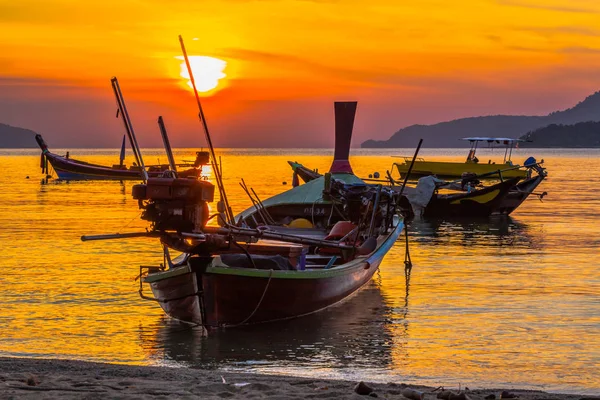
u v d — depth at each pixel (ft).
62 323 49.19
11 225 111.45
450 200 127.24
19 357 38.55
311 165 407.64
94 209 140.56
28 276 66.23
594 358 41.70
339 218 76.13
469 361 40.98
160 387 28.81
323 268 55.98
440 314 52.75
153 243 88.38
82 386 28.60
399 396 28.48
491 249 88.48
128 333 46.80
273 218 78.64
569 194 186.91
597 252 85.51
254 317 48.03
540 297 58.70
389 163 450.71
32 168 362.74
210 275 44.70
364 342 44.98
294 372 38.65
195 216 39.88
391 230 70.54
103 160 545.03
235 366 39.83
